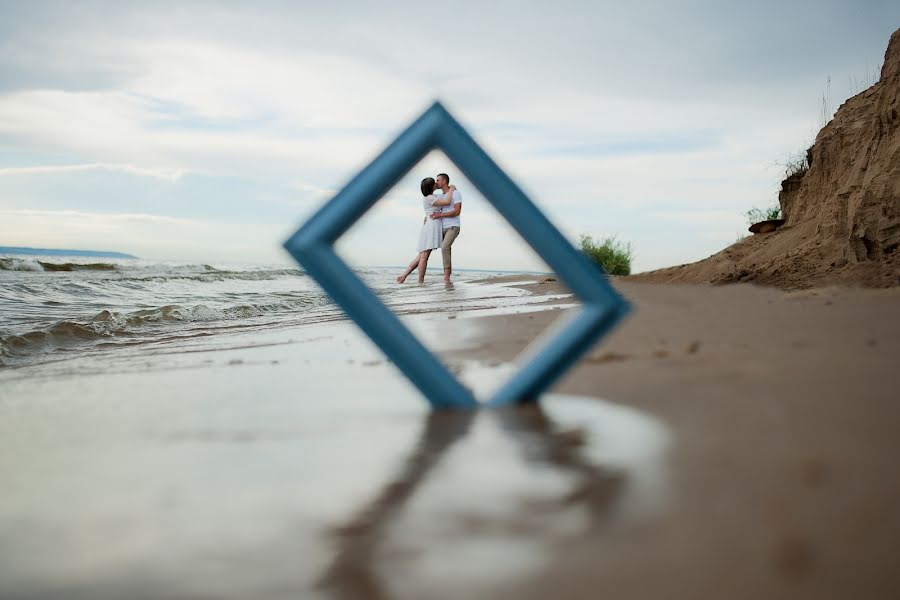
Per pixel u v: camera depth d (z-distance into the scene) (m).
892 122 6.85
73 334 5.57
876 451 1.20
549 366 1.92
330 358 3.42
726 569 0.86
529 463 1.34
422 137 1.89
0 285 10.70
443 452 1.47
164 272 18.72
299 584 0.91
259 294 11.23
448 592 0.86
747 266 8.94
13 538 1.11
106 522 1.17
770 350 2.31
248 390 2.46
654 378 2.02
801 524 0.96
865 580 0.82
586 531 0.99
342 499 1.21
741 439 1.33
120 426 1.92
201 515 1.18
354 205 1.88
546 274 16.44
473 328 4.21
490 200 1.92
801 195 10.14
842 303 3.74
